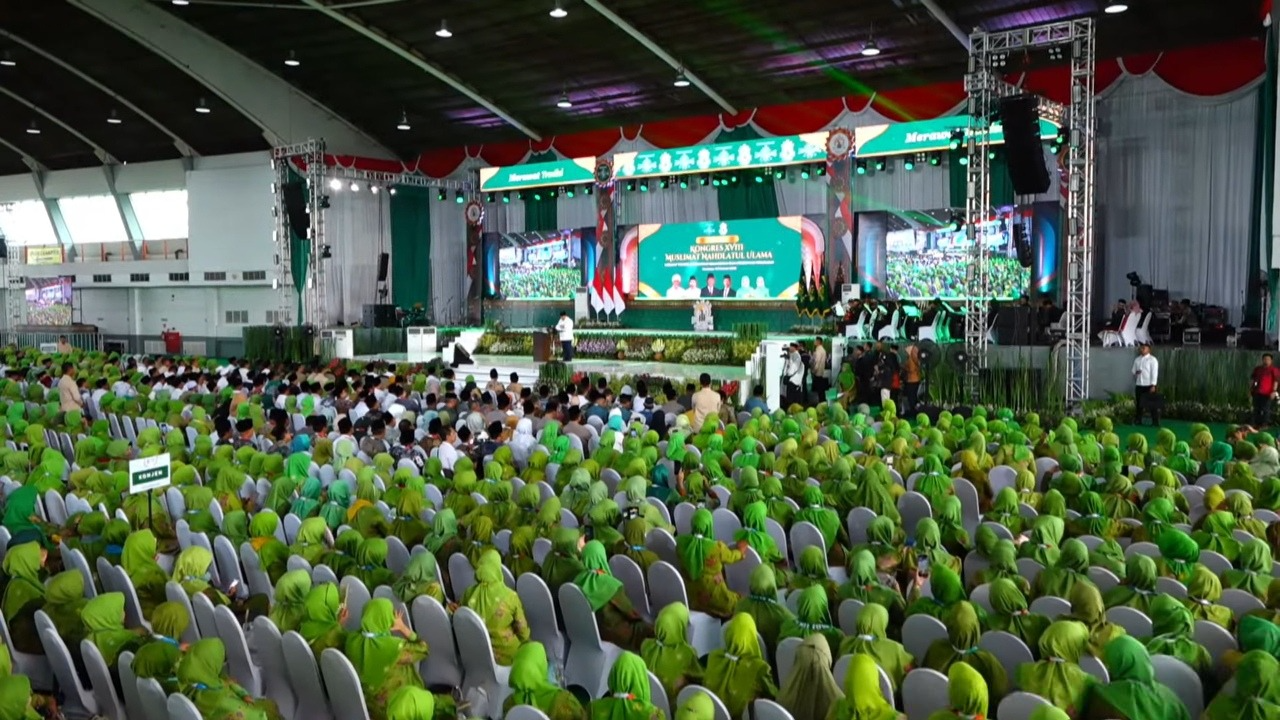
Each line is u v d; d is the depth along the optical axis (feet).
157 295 117.50
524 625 17.63
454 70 81.05
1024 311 59.36
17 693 13.24
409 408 43.80
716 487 26.14
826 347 60.18
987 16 63.05
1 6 73.77
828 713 12.58
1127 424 50.47
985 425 36.45
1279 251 50.57
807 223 80.74
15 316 130.72
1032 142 51.83
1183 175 66.28
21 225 130.82
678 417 38.73
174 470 29.63
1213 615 16.16
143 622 19.42
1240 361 50.80
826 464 28.96
